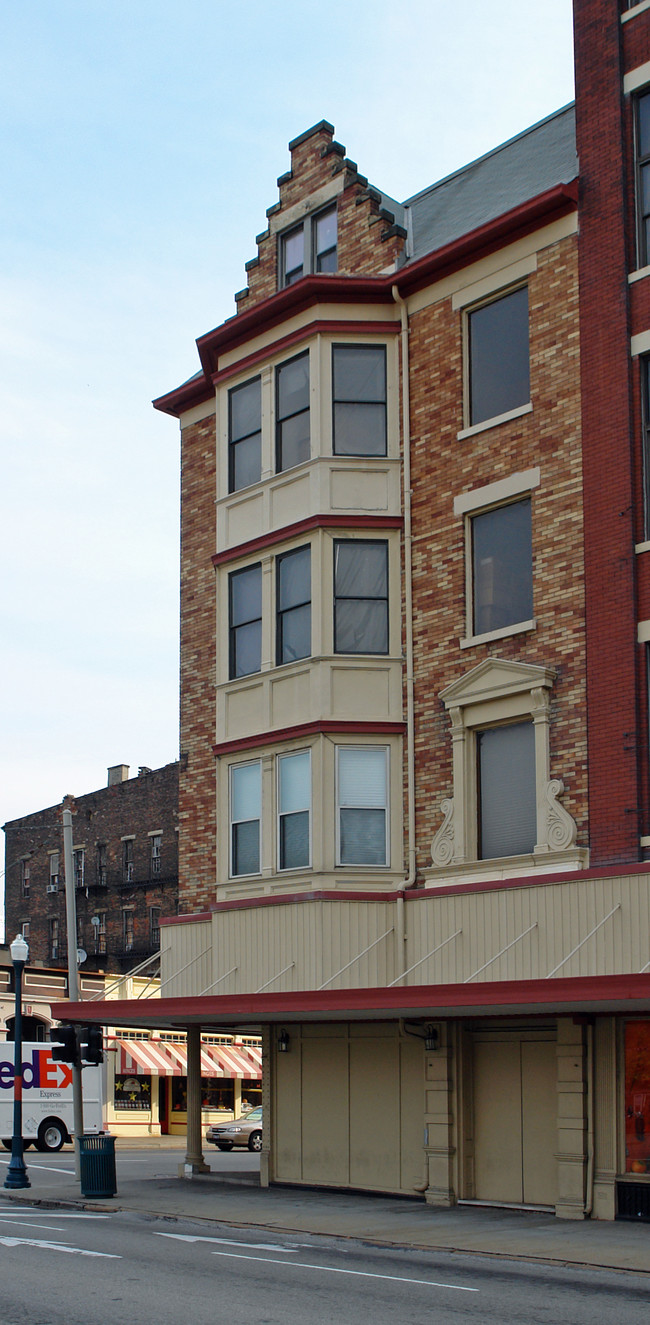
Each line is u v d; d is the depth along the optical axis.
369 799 23.23
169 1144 45.28
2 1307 11.59
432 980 21.72
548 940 20.03
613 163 21.38
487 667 21.72
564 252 21.92
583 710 20.42
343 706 23.39
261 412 25.91
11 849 68.19
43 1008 50.47
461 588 22.75
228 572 26.17
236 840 25.00
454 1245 16.72
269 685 24.61
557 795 20.50
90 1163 22.91
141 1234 17.78
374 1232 18.06
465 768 22.02
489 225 22.62
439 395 23.70
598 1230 18.05
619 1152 19.34
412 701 23.19
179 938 26.70
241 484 26.39
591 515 20.78
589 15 22.19
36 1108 38.25
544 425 21.81
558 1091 20.00
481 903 21.16
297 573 24.69
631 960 18.81
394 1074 23.02
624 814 19.53
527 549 22.06
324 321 24.61
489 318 23.31
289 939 23.05
